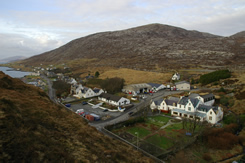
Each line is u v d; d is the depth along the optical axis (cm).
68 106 7219
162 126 5138
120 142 3703
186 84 9219
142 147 3975
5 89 4056
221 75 10006
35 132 2305
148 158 3225
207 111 5366
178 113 5900
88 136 3091
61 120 3347
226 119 5362
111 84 9594
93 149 2566
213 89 8644
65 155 2036
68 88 10525
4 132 1950
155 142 4203
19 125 2272
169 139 4350
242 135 4516
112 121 5444
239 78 9325
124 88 9650
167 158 3653
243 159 3591
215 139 4222
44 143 2123
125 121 5197
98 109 6825
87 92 8606
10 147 1755
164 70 15350
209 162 3584
